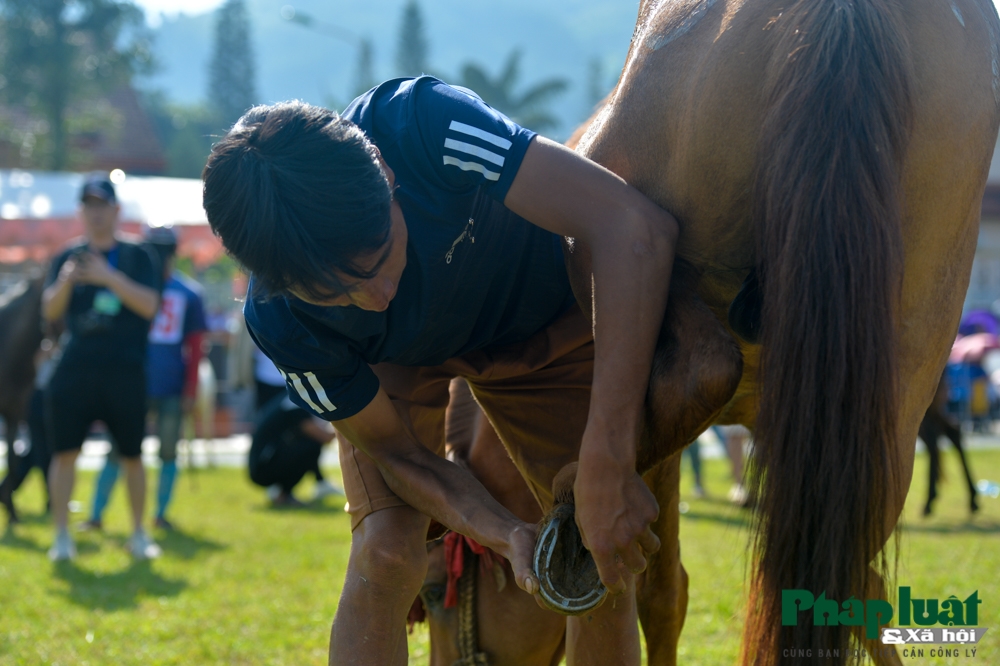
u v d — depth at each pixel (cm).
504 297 187
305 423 748
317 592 457
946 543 562
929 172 146
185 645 372
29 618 413
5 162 3153
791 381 130
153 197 1356
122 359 534
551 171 153
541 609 238
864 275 129
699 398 144
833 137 133
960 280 162
